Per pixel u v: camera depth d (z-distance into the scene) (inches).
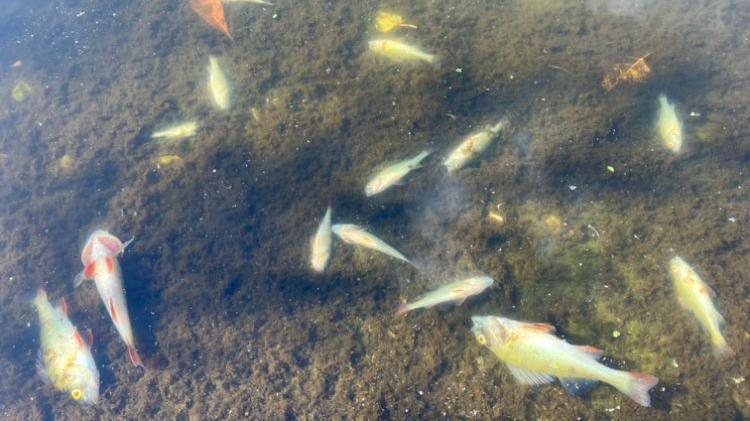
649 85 55.0
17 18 68.2
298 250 53.0
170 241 54.1
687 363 47.7
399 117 55.7
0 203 57.3
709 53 56.0
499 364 48.8
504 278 50.5
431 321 50.2
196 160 56.2
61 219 56.0
